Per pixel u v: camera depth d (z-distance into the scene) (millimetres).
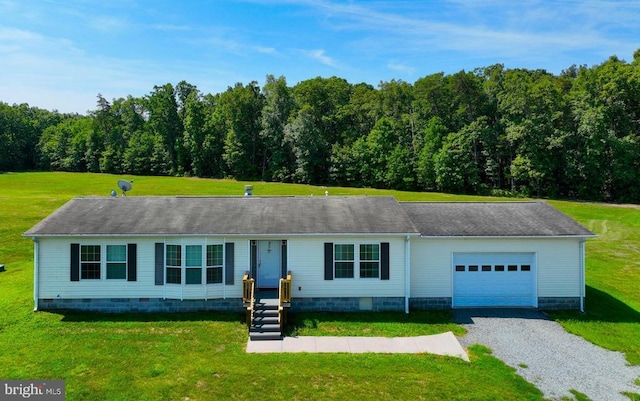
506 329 14898
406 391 10594
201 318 15445
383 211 17906
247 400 10125
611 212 40938
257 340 13711
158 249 16062
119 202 18547
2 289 18344
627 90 49562
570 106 53250
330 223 16719
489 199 48781
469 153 54781
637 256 26828
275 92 67500
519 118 53625
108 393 10336
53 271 15922
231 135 68312
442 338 14016
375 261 16375
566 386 11094
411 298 16984
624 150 47375
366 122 69938
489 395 10500
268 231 16016
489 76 67312
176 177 70875
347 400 10164
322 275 16312
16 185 57094
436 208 19266
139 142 78750
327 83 74438
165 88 77750
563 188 52969
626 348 13492
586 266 24297
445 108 63812
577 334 14555
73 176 70625
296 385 10805
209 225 16438
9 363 11805
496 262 17141
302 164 61938
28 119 103562
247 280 15156
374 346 13320
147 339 13586
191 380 10977
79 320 15117
